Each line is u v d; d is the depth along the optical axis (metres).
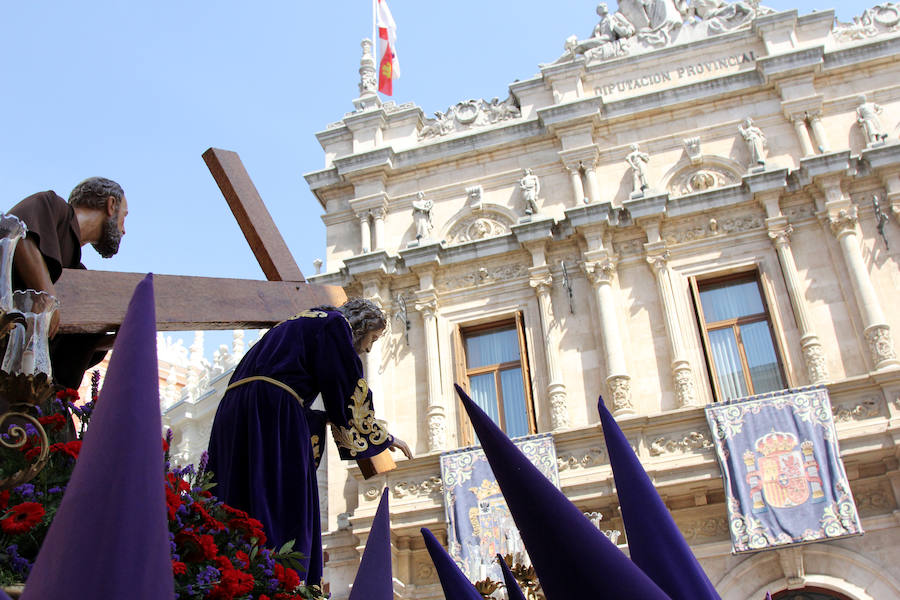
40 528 2.43
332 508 18.27
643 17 21.80
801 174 18.41
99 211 3.52
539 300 19.17
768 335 17.92
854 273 17.41
